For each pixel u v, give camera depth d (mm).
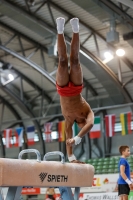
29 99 22875
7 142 20672
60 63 5559
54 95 21906
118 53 16141
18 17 16188
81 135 5852
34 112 22906
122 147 8367
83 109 5980
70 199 6211
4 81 21656
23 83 21891
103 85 19031
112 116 17922
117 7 14336
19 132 20484
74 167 5945
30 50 19422
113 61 17922
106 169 17828
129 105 18812
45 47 19031
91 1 14070
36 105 22844
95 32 16734
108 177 15891
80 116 6066
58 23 5566
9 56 19953
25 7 15969
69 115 6066
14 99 21375
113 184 15672
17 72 21094
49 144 22484
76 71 5582
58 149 22094
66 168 5793
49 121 22281
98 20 15992
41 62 20016
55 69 18609
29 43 18906
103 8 14258
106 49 17703
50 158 22281
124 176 8055
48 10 16094
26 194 17812
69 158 6328
